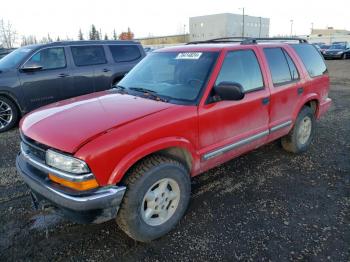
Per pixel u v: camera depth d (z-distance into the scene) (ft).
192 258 8.69
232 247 9.09
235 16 255.91
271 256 8.71
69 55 23.86
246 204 11.32
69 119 9.08
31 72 21.97
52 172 8.08
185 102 10.12
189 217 10.55
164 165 9.04
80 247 9.15
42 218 10.58
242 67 11.90
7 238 9.55
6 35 119.44
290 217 10.51
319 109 16.72
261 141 13.08
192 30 270.05
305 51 15.87
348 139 18.58
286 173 13.91
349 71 61.52
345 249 8.93
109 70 25.73
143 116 8.98
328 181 13.15
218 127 10.74
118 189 8.15
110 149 7.93
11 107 21.44
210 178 13.39
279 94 13.34
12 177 13.69
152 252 8.94
